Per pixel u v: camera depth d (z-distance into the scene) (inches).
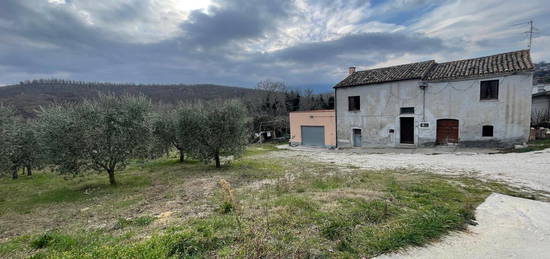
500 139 569.0
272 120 1343.5
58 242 154.5
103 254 120.3
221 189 317.4
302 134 976.3
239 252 121.8
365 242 134.0
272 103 1690.5
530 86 532.7
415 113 678.5
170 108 686.5
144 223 193.6
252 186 323.0
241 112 516.1
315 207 187.8
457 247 133.4
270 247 125.0
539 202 213.9
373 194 227.5
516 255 126.5
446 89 629.0
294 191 265.1
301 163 539.2
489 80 575.2
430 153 584.4
